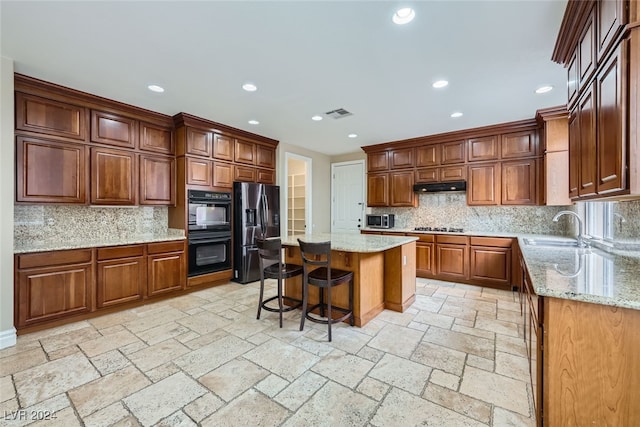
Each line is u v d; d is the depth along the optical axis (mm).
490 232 4512
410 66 2586
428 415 1674
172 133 4043
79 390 1898
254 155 4891
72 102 3121
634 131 1245
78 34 2117
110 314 3227
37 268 2756
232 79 2840
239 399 1814
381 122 4195
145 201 3736
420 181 5020
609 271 1686
